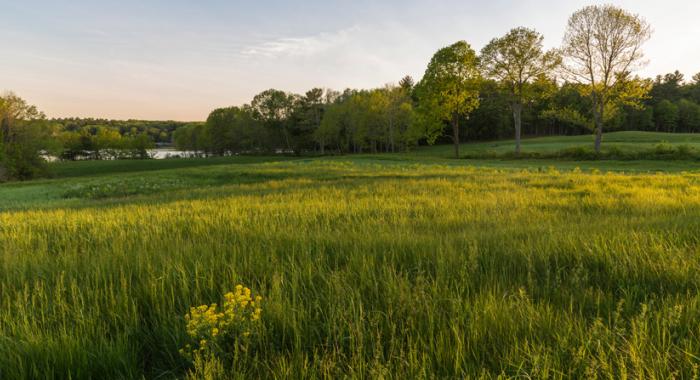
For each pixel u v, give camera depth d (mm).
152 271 3723
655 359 2082
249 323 2539
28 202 18453
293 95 109375
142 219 7605
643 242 4211
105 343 2428
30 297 3418
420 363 2160
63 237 6094
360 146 87250
